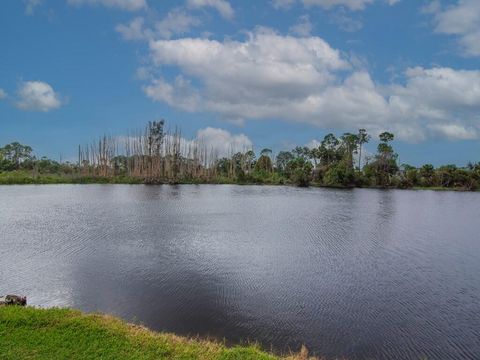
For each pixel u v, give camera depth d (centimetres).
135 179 13638
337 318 1767
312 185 14275
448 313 1856
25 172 14775
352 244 3466
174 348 1282
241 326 1659
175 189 10875
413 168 15025
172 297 1981
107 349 1237
